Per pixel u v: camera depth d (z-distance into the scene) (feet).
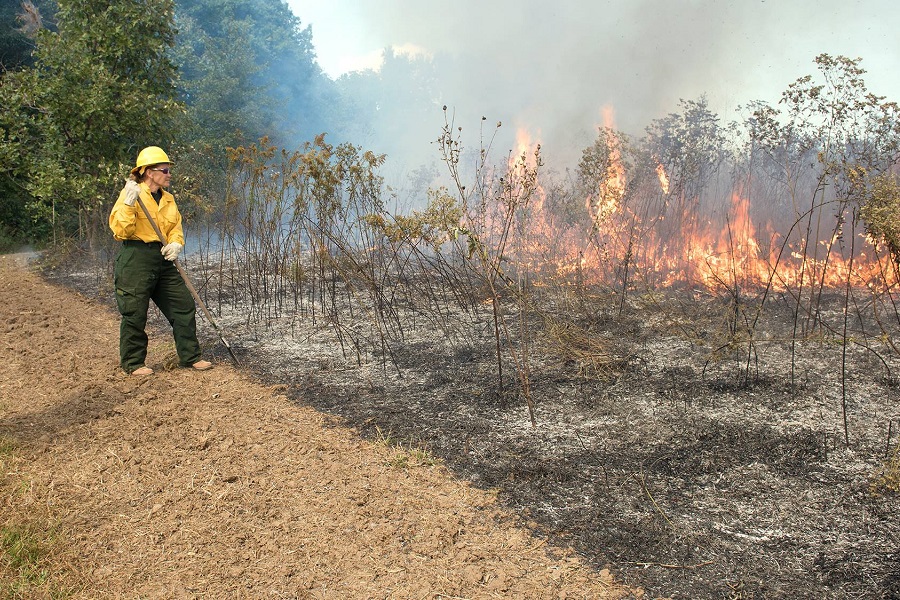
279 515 12.22
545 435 15.23
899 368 18.34
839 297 25.14
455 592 10.11
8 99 37.42
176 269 20.27
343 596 10.10
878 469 13.32
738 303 21.88
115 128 37.88
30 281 34.30
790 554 10.87
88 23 38.81
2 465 13.98
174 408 17.20
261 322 25.48
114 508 12.54
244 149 29.76
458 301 25.98
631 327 22.75
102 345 23.02
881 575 10.28
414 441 15.14
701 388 17.53
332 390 18.38
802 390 17.22
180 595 10.16
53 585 10.36
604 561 10.80
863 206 17.93
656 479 13.26
